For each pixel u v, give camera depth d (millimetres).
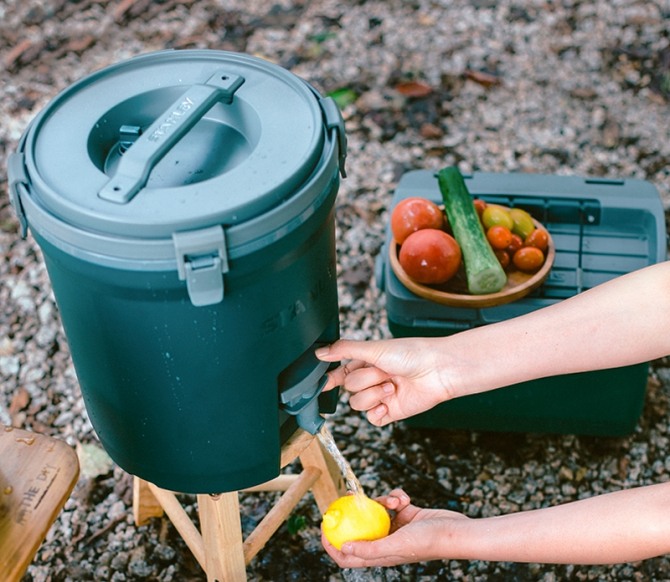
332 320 1420
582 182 2121
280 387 1373
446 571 1945
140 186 1158
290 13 3461
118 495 2086
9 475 1262
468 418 2109
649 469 2113
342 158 1332
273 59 3262
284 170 1182
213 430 1344
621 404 2012
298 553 1979
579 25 3363
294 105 1301
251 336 1248
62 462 1279
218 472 1412
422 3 3484
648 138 2924
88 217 1120
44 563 1969
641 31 3320
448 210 1950
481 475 2109
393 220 1971
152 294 1165
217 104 1345
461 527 1448
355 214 2719
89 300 1215
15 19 3445
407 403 1547
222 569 1640
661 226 2020
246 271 1170
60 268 1211
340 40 3336
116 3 3496
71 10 3484
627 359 1414
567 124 2986
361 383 1524
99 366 1308
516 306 1909
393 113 3043
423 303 1910
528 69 3199
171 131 1205
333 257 1367
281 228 1164
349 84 3146
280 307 1253
